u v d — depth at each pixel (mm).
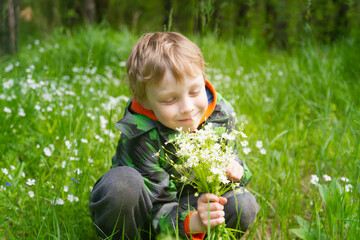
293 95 3887
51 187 2215
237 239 1872
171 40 1636
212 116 1861
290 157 2955
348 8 6289
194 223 1652
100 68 4859
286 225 2152
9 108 3068
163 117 1617
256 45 6180
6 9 5086
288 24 6574
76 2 8656
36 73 4070
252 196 1826
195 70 1583
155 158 1727
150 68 1556
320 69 4160
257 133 3232
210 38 5723
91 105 3434
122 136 1777
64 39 5863
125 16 11734
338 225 2037
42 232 1920
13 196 2137
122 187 1611
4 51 5141
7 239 1976
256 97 3914
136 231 1748
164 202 1754
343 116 3525
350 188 2242
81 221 2033
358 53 4863
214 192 1613
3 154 2541
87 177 2336
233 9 7477
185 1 8742
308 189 2621
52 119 3076
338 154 2846
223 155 1538
